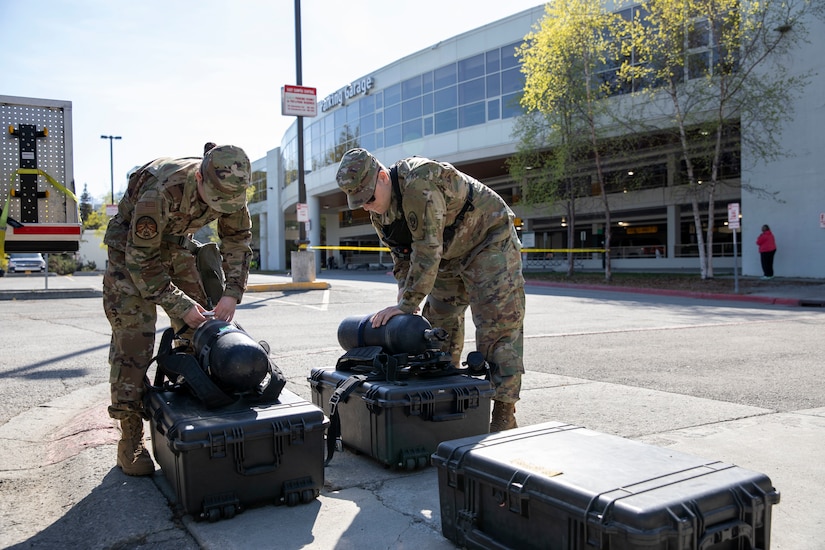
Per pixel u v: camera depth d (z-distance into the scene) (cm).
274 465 272
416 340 328
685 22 1934
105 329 923
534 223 3903
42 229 527
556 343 777
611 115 2184
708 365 627
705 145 2114
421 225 334
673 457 221
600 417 422
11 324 990
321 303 1346
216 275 349
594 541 183
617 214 3503
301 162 1820
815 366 623
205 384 277
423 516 267
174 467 275
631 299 1537
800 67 1964
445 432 325
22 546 249
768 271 1964
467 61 3016
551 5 2214
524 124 2434
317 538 247
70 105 543
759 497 195
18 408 462
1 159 520
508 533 214
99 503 283
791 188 2006
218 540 244
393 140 3438
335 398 323
